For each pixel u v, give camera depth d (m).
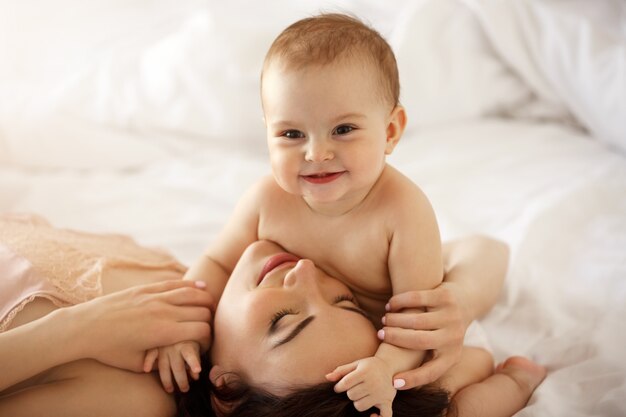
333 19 0.97
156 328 0.99
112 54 2.05
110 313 0.99
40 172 1.85
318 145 0.89
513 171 1.65
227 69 1.90
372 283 1.07
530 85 1.85
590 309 1.24
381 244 1.01
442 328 0.98
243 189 1.70
